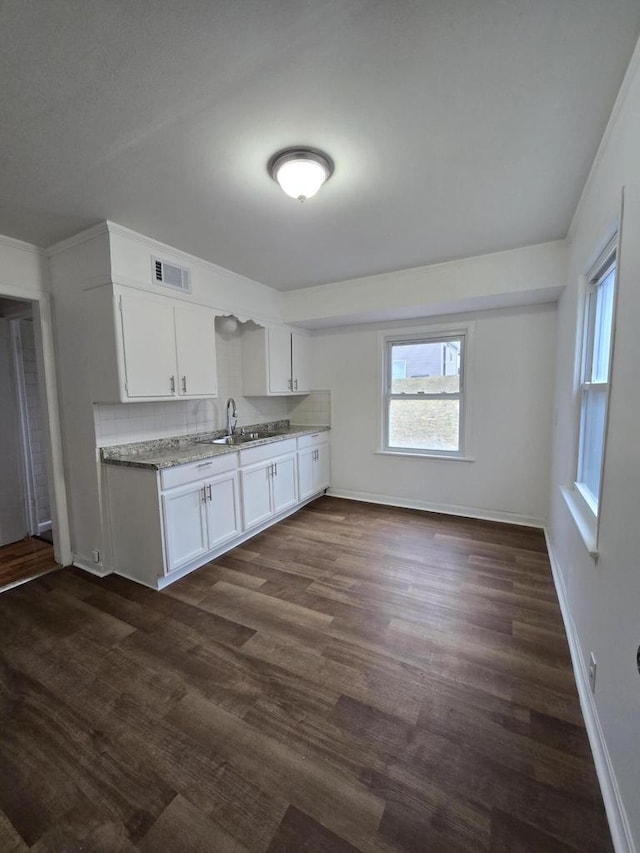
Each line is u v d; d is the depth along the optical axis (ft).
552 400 11.36
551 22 3.67
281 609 7.67
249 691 5.62
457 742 4.77
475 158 5.87
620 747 3.79
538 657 6.23
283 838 3.79
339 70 4.19
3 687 5.75
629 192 4.22
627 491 3.92
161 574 8.45
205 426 12.07
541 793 4.16
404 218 7.91
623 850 3.48
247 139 5.33
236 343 13.26
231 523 10.32
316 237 8.80
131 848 3.72
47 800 4.16
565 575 7.54
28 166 5.82
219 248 9.36
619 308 4.44
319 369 15.20
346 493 15.15
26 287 8.70
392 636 6.80
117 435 9.44
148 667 6.12
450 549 10.28
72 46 3.83
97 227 7.91
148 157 5.68
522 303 11.21
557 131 5.25
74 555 9.86
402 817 3.95
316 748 4.72
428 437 13.57
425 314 12.40
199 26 3.66
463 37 3.83
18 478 11.54
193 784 4.31
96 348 8.50
